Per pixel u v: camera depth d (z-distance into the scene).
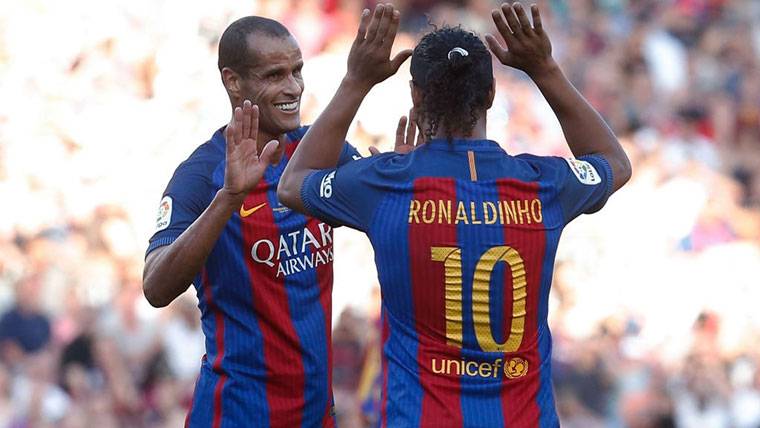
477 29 58.22
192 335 37.91
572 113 15.51
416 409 14.41
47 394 36.34
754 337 41.88
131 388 36.88
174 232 16.66
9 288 38.31
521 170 14.87
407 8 59.41
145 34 52.16
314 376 17.41
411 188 14.55
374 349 26.27
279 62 17.03
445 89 14.61
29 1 52.69
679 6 61.97
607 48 58.78
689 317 43.41
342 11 56.25
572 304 42.25
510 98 51.34
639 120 55.66
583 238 45.16
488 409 14.44
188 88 49.91
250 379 17.23
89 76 50.22
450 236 14.45
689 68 59.25
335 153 15.16
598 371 38.91
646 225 47.03
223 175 17.09
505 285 14.49
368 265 40.25
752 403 39.66
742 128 57.12
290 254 17.22
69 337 37.44
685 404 39.16
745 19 62.44
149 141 47.34
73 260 39.72
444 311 14.47
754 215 50.19
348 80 15.07
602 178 15.19
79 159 45.59
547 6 60.66
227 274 17.14
